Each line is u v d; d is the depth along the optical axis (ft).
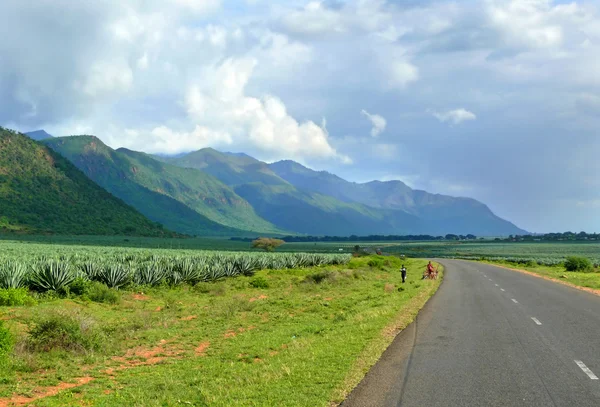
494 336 40.40
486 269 172.14
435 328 44.86
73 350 38.01
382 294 81.76
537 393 24.43
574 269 166.91
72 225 499.10
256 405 23.53
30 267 82.38
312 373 29.09
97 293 71.26
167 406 24.39
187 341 44.50
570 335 40.45
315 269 160.04
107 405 24.79
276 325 52.85
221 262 130.93
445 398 23.76
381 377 27.76
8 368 31.99
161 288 90.84
